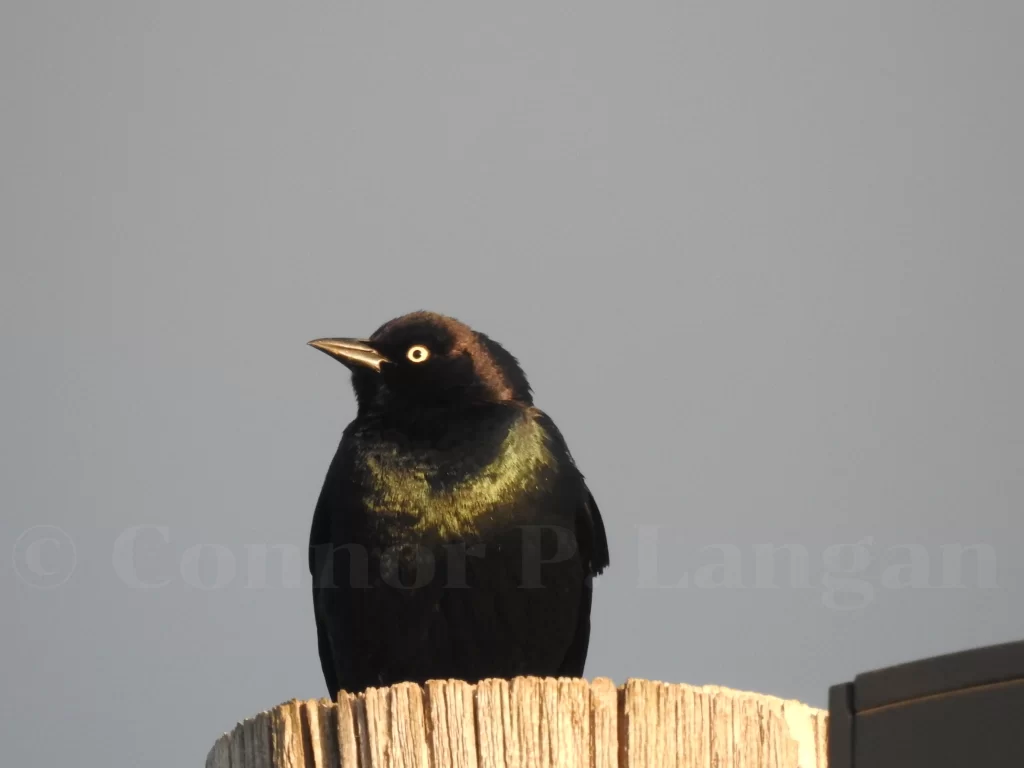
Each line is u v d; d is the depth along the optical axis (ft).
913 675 21.08
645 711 26.09
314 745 26.43
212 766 27.71
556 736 25.99
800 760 26.09
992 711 20.43
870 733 21.38
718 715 26.13
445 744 25.99
